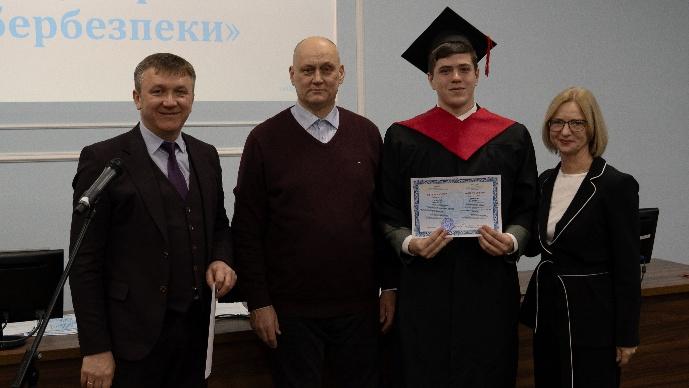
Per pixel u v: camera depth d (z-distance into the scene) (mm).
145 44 3684
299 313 2387
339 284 2377
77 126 3633
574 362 2420
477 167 2404
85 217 1915
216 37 3791
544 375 2523
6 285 2365
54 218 3699
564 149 2482
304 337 2385
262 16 3857
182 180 2172
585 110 2430
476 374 2391
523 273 3662
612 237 2402
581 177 2484
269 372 2639
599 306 2406
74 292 2021
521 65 4430
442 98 2486
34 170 3648
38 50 3543
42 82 3562
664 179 4816
